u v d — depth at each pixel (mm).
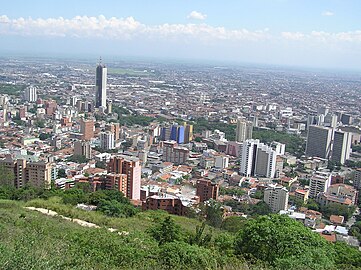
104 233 21891
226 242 23922
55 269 13727
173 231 26781
